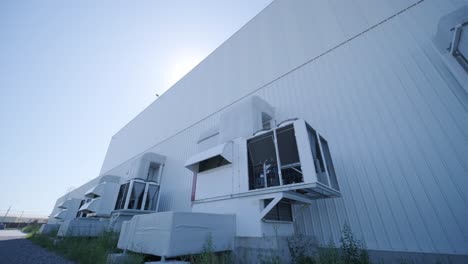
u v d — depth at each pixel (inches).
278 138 185.0
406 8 221.6
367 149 197.5
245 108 257.4
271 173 180.5
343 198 195.8
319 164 173.9
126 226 211.2
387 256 156.3
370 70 224.4
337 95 241.0
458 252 132.2
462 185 143.6
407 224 156.8
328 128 233.1
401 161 175.2
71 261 206.8
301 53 308.3
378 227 168.7
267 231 162.4
